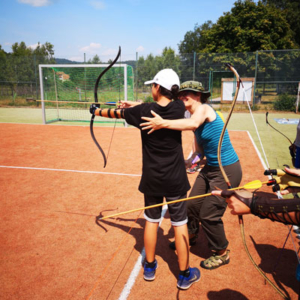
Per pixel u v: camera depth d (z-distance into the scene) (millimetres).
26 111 18625
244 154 7277
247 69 18719
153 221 2492
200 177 2797
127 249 3119
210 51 23516
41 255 3012
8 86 21766
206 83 19469
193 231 3021
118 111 2449
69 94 19672
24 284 2576
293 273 2684
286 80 18281
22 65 21109
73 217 3865
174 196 2369
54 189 4887
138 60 19797
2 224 3668
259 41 22234
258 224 3646
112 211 4059
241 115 16266
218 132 2529
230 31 22938
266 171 1889
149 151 2355
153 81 2297
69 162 6582
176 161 2352
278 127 11875
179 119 2271
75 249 3121
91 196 4594
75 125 12875
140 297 2416
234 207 1622
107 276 2684
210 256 2938
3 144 8516
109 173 5773
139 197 4562
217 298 2396
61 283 2588
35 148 8008
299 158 3490
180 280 2496
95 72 18891
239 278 2641
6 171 5879
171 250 3102
